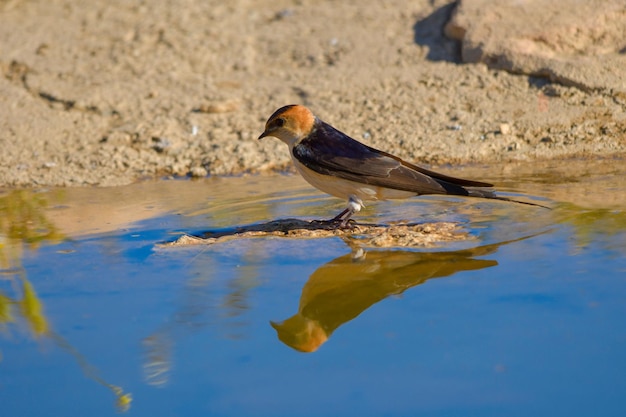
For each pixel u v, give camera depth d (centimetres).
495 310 1012
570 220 1355
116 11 2717
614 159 1805
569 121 1992
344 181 1397
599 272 1109
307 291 1120
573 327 951
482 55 2239
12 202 1705
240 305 1080
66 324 1041
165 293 1130
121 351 962
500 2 2320
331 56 2389
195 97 2244
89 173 1909
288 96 2222
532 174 1719
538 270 1133
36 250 1355
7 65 2438
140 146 2039
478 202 1524
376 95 2188
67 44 2538
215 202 1633
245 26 2595
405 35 2420
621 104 2023
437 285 1110
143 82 2338
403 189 1366
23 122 2158
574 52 2191
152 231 1438
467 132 1997
